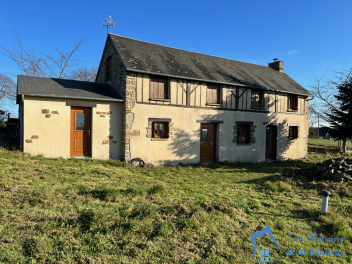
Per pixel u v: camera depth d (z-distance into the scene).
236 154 12.41
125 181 7.01
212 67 12.74
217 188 6.87
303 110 15.26
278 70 17.16
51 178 6.38
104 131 9.51
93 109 9.30
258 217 4.81
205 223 4.20
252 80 13.09
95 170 7.60
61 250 3.26
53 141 8.60
